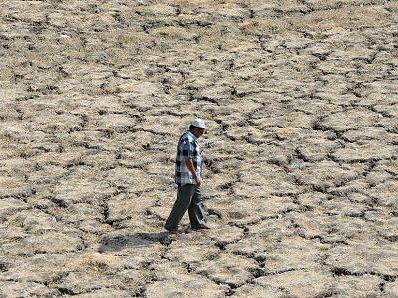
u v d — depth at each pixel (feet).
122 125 139.74
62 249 105.81
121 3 188.14
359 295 95.04
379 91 150.20
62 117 142.41
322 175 123.03
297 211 113.91
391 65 160.76
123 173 124.77
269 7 186.50
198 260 103.04
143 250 105.40
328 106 145.07
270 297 95.14
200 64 162.50
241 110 144.56
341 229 108.99
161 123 140.46
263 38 173.78
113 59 164.76
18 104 147.02
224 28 177.68
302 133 135.95
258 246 105.70
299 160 127.85
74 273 100.53
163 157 129.49
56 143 133.90
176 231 108.99
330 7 187.52
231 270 100.78
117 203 116.67
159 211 114.32
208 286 97.71
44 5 186.39
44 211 114.93
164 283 98.32
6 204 116.26
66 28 176.45
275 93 150.30
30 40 171.32
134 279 99.19
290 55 165.78
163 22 179.73
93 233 109.81
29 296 96.17
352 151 129.80
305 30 176.55
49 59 164.25
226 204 115.96
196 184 107.86
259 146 132.16
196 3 188.14
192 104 147.13
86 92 151.53
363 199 116.37
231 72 159.02
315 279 98.32
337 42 170.81
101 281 98.89
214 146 132.46
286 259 102.58
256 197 117.60
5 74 158.10
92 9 185.26
